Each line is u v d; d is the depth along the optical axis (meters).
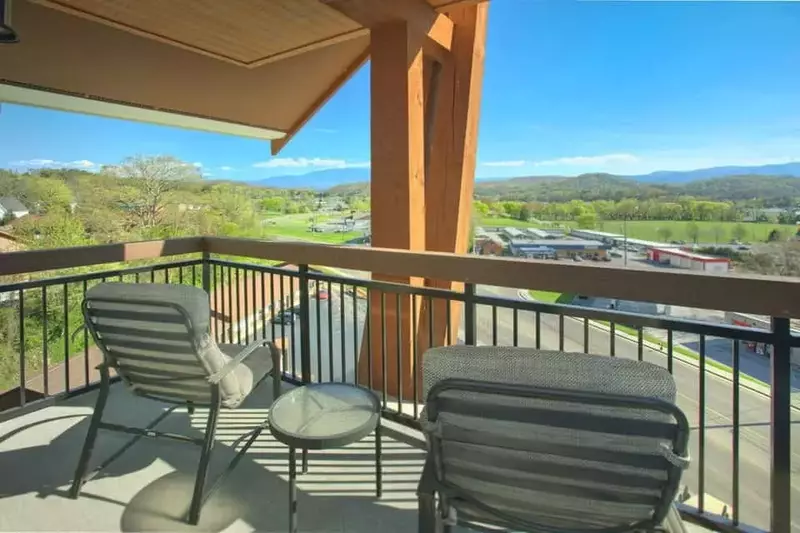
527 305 1.95
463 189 3.46
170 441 2.44
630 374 1.03
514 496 1.18
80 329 2.98
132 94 3.97
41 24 3.04
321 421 1.74
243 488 2.06
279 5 2.97
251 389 2.20
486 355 1.11
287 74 4.36
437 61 3.44
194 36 3.41
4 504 1.93
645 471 1.04
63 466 2.21
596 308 1.81
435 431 1.13
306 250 2.77
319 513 1.91
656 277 1.65
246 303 3.29
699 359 1.65
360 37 3.88
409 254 2.30
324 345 4.43
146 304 1.86
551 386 1.06
